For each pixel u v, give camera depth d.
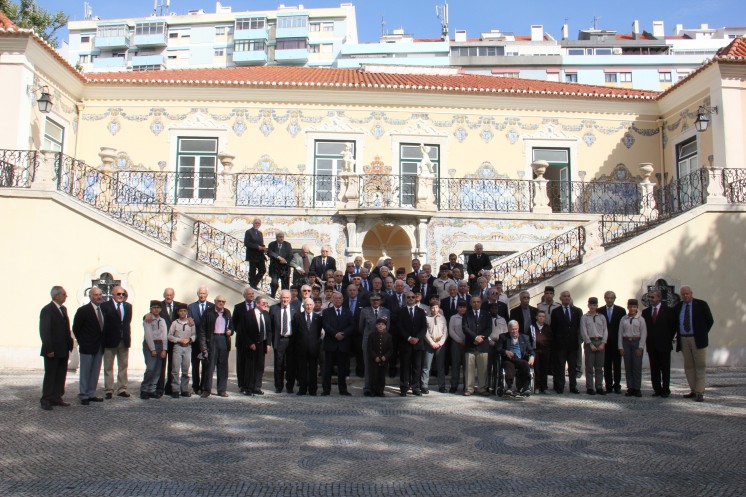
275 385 10.43
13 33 15.39
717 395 10.23
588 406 9.20
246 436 7.20
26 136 15.74
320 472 5.92
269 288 14.36
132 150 18.25
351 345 11.36
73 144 18.11
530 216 16.62
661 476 5.90
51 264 13.12
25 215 13.18
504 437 7.29
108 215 13.36
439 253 16.28
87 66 65.12
